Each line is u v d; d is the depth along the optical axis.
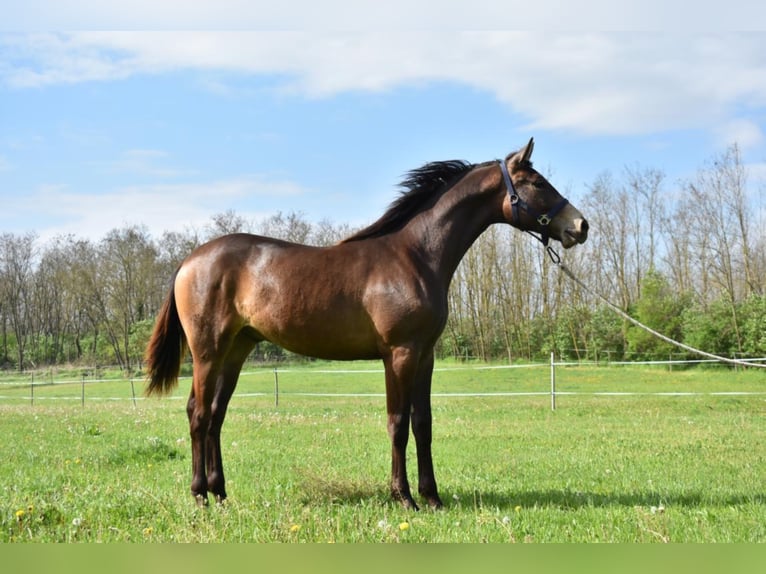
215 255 6.27
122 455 8.56
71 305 60.22
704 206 41.09
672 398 21.12
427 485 6.08
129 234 52.84
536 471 7.86
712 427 12.50
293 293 6.03
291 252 6.24
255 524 5.16
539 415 15.28
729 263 39.88
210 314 6.19
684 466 8.16
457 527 5.19
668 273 46.22
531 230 6.63
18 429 12.27
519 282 46.56
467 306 47.94
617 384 28.03
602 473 7.70
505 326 46.78
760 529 5.14
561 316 44.38
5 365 60.22
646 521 5.20
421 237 6.30
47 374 50.78
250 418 14.32
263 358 48.78
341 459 8.59
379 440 10.48
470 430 12.02
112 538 4.85
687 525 5.26
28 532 4.90
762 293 40.91
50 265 61.44
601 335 42.06
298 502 6.00
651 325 38.22
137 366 51.81
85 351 61.62
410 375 5.95
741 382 27.78
